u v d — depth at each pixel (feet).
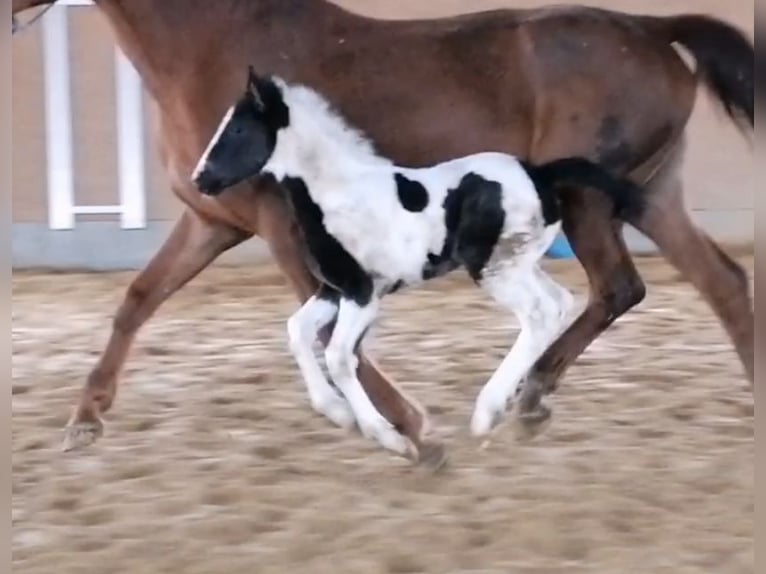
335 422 19.89
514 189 19.71
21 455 22.02
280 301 34.55
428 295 34.94
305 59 21.02
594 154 20.93
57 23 38.32
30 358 28.78
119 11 21.31
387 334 30.66
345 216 19.60
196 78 21.09
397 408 20.99
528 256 20.02
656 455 21.68
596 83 20.85
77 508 19.71
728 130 40.50
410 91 20.92
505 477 20.62
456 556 17.61
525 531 18.33
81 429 22.24
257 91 19.76
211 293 35.55
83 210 39.17
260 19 21.08
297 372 27.20
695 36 21.40
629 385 26.02
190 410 24.53
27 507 19.71
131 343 22.72
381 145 20.98
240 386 26.20
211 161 19.83
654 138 21.17
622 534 18.34
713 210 40.78
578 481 20.44
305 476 20.85
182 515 19.22
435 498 19.72
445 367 27.58
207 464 21.39
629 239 39.78
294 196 19.84
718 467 21.08
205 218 21.88
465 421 23.67
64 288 36.63
